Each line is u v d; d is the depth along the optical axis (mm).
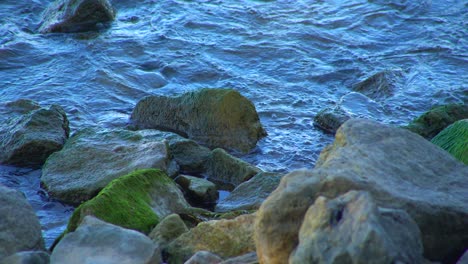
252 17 38250
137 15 38750
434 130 26703
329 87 32031
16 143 25219
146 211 19906
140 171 21219
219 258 16312
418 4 39438
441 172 16188
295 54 34656
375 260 12461
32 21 38156
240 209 21453
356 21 37938
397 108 29547
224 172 24234
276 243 14266
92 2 37188
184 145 25234
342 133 17031
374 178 15242
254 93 31203
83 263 15930
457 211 15008
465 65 33594
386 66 33594
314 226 13219
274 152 26469
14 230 17375
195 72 33000
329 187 14602
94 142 24797
